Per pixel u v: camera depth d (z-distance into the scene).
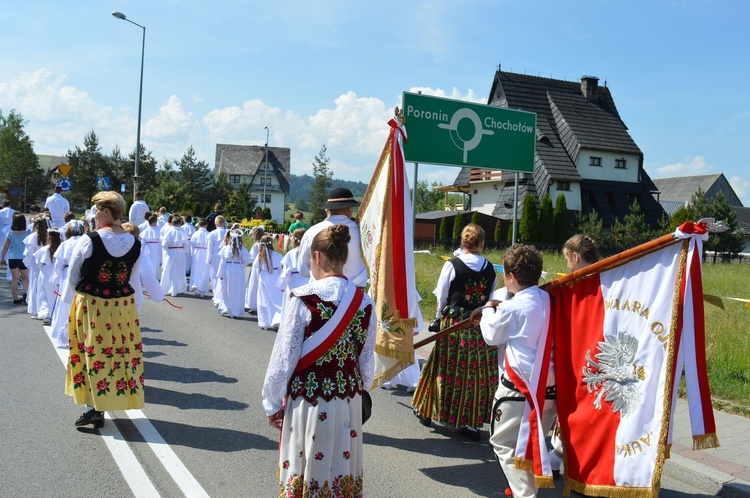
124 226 5.37
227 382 6.58
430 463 4.70
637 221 35.19
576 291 3.59
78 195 64.62
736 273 20.06
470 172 43.09
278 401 2.97
